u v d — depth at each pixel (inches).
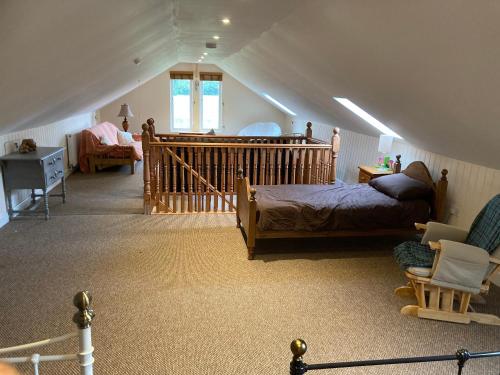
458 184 154.9
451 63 90.9
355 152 254.4
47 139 228.1
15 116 144.3
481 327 108.4
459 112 112.0
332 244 164.1
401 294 123.0
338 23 111.4
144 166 187.5
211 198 216.5
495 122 103.9
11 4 61.3
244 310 111.2
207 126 398.3
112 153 281.1
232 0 117.3
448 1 72.5
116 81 225.3
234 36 182.2
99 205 205.0
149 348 93.6
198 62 346.3
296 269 138.9
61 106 190.9
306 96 239.6
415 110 133.3
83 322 52.8
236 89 392.5
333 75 159.0
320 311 112.4
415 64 103.1
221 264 140.3
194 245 156.0
